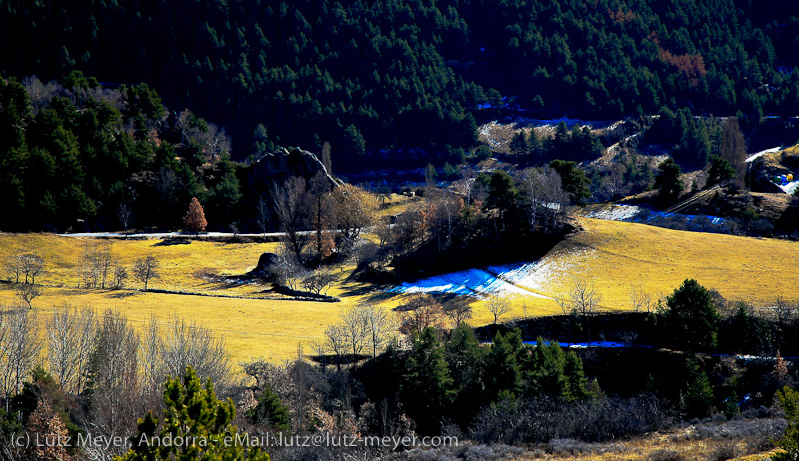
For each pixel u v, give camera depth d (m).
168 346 59.59
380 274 108.88
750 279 87.19
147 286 101.56
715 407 57.22
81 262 112.62
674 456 37.59
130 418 43.62
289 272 111.12
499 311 82.12
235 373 59.69
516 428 49.81
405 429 54.31
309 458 42.31
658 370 66.94
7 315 65.25
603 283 90.12
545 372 58.16
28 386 45.22
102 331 54.66
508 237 109.81
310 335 76.25
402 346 67.50
